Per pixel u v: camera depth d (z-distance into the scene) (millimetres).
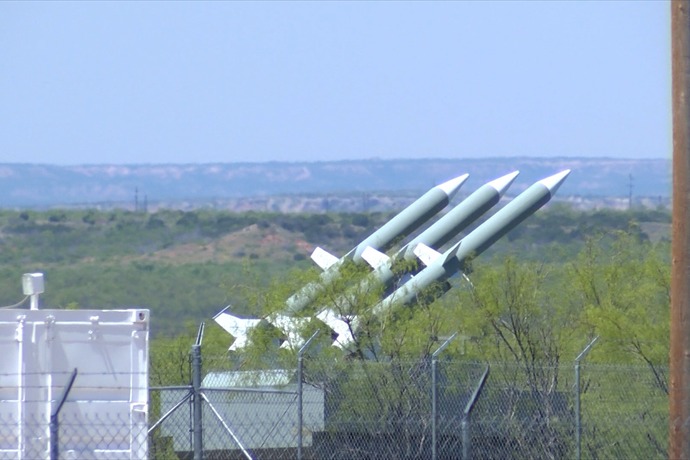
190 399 55594
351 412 66875
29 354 48031
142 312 48844
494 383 67688
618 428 62375
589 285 77250
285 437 65688
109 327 48688
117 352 48719
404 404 66750
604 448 62281
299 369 56875
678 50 48094
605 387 63531
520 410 65500
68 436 48094
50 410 48000
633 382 63219
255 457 61719
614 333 69250
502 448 64625
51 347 48250
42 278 50594
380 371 67625
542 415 64250
